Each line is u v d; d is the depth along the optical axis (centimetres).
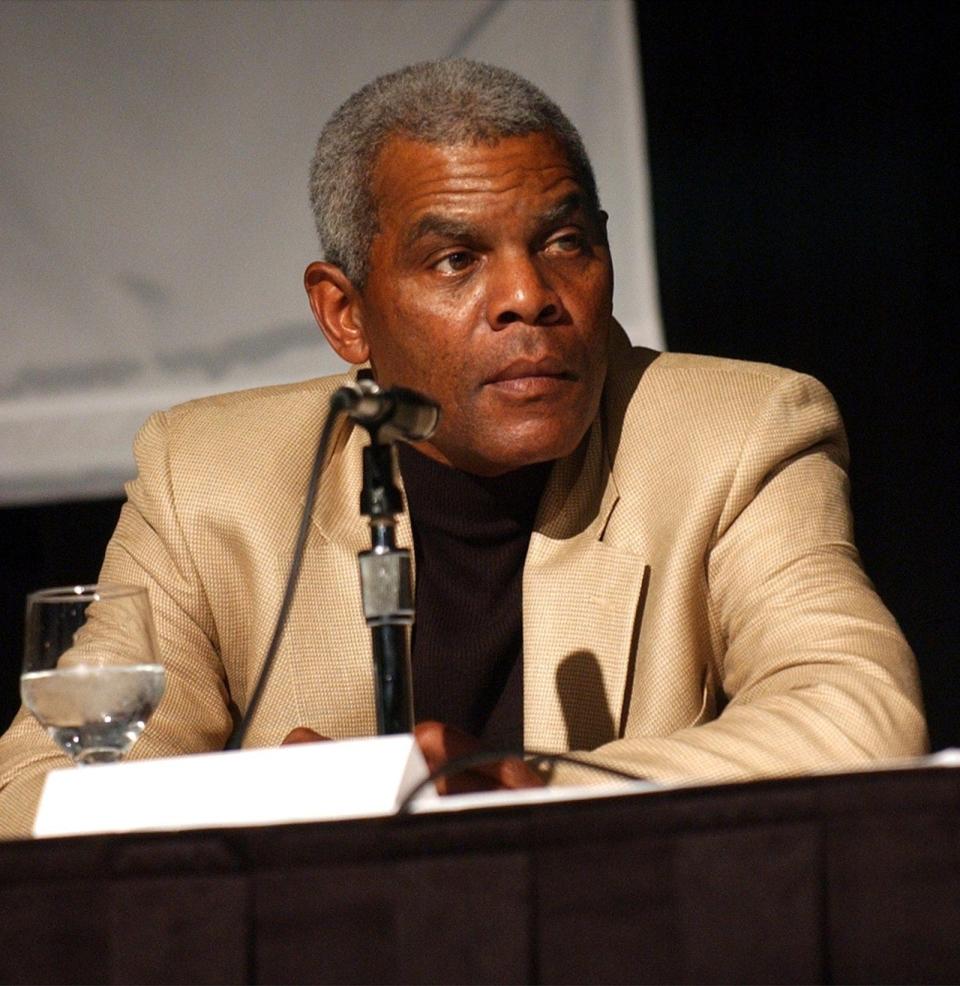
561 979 393
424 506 792
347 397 516
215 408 859
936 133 1283
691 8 1294
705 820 394
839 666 640
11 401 1192
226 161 1178
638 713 734
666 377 800
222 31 1173
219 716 809
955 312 1280
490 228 711
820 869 389
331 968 399
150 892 408
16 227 1185
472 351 714
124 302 1185
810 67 1289
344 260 770
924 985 383
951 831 386
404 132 733
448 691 791
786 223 1288
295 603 782
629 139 1182
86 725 580
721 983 388
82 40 1177
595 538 764
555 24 1178
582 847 396
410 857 399
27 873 416
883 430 1287
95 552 1315
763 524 737
